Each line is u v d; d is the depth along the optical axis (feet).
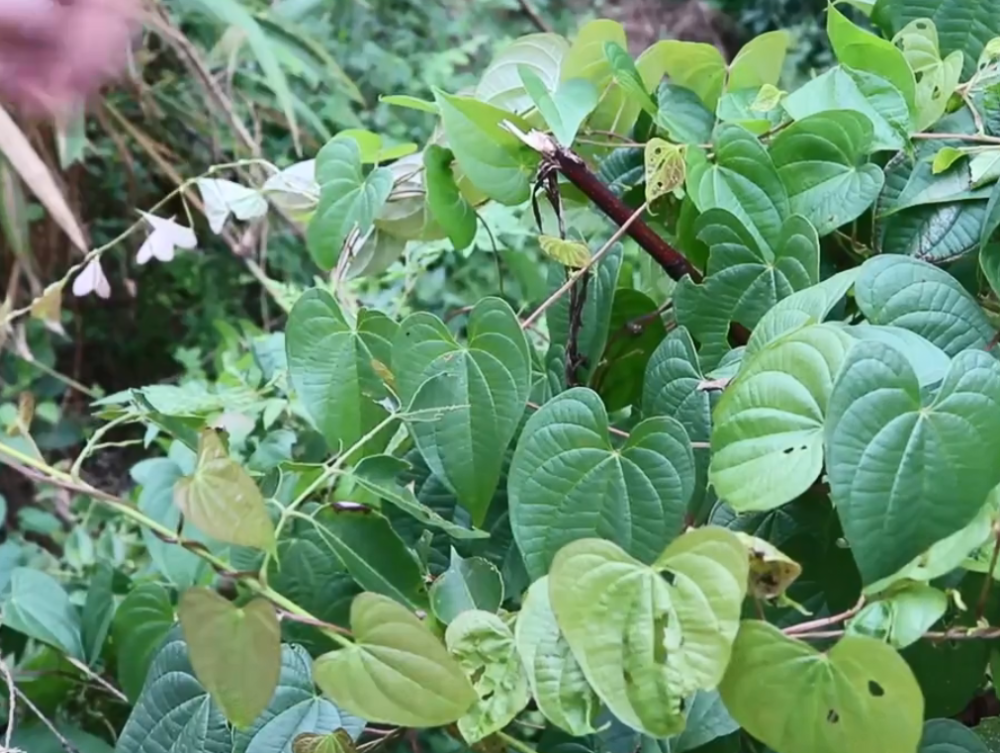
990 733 1.45
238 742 1.52
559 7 8.95
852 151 1.74
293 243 6.07
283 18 5.61
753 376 1.31
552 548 1.41
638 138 2.17
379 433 1.75
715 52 2.07
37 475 1.53
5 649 2.30
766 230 1.72
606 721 1.52
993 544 1.27
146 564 2.76
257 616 1.26
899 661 1.09
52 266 5.51
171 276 6.34
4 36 1.25
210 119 5.71
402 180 2.03
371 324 1.74
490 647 1.30
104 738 2.16
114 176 5.88
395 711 1.26
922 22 1.89
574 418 1.44
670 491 1.39
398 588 1.58
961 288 1.48
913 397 1.19
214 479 1.28
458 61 7.21
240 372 2.94
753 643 1.16
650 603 1.15
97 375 6.46
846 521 1.16
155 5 4.77
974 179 1.67
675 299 1.75
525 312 2.64
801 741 1.16
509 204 1.83
